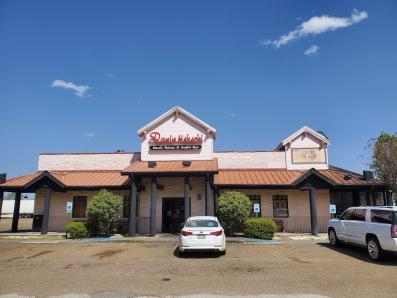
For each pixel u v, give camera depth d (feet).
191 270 33.76
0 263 39.01
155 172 66.23
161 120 79.05
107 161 84.23
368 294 25.12
